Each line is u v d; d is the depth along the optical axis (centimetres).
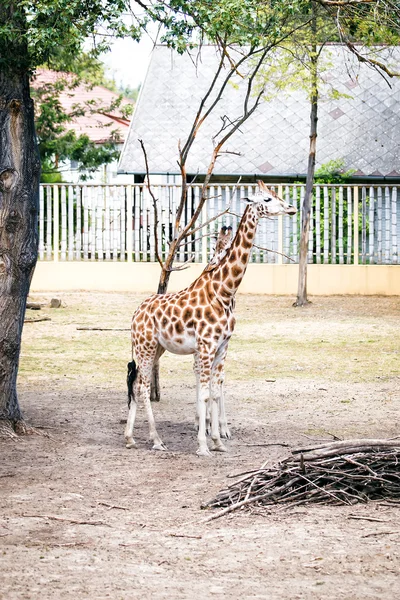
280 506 851
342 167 2891
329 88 3000
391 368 1634
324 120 3053
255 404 1346
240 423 1223
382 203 2662
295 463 894
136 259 2694
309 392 1433
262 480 889
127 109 4356
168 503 868
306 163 2928
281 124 3055
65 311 2309
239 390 1451
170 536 770
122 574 677
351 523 804
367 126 3033
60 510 845
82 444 1108
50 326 2084
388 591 643
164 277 1341
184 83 3181
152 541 757
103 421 1230
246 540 757
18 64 1153
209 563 702
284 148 2977
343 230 2691
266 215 1062
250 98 3108
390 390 1445
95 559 711
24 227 1162
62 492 904
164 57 3266
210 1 1204
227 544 748
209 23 1203
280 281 2659
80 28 1148
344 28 1620
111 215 2695
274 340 1933
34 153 1183
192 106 3114
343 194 2703
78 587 648
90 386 1474
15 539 760
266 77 2294
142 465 1010
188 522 808
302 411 1298
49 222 2695
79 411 1285
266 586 652
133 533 779
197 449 1084
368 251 2683
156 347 1101
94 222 2702
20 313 1161
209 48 3275
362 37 1681
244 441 1121
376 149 2964
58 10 1112
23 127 1167
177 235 1362
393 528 789
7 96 1159
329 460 888
